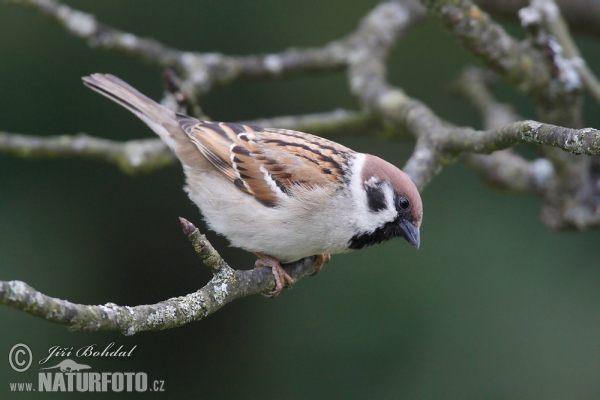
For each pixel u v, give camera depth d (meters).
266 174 8.08
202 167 8.66
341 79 13.38
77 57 12.17
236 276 5.99
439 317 11.37
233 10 13.21
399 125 9.70
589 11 10.76
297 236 7.90
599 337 10.87
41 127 12.11
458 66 13.40
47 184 11.72
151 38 13.03
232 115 13.23
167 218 11.98
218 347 11.37
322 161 8.04
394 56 13.49
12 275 11.23
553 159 9.27
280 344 11.40
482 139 7.54
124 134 12.33
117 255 11.79
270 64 11.40
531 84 8.63
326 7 13.46
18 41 12.00
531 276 11.46
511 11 11.15
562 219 9.65
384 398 11.00
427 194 12.27
